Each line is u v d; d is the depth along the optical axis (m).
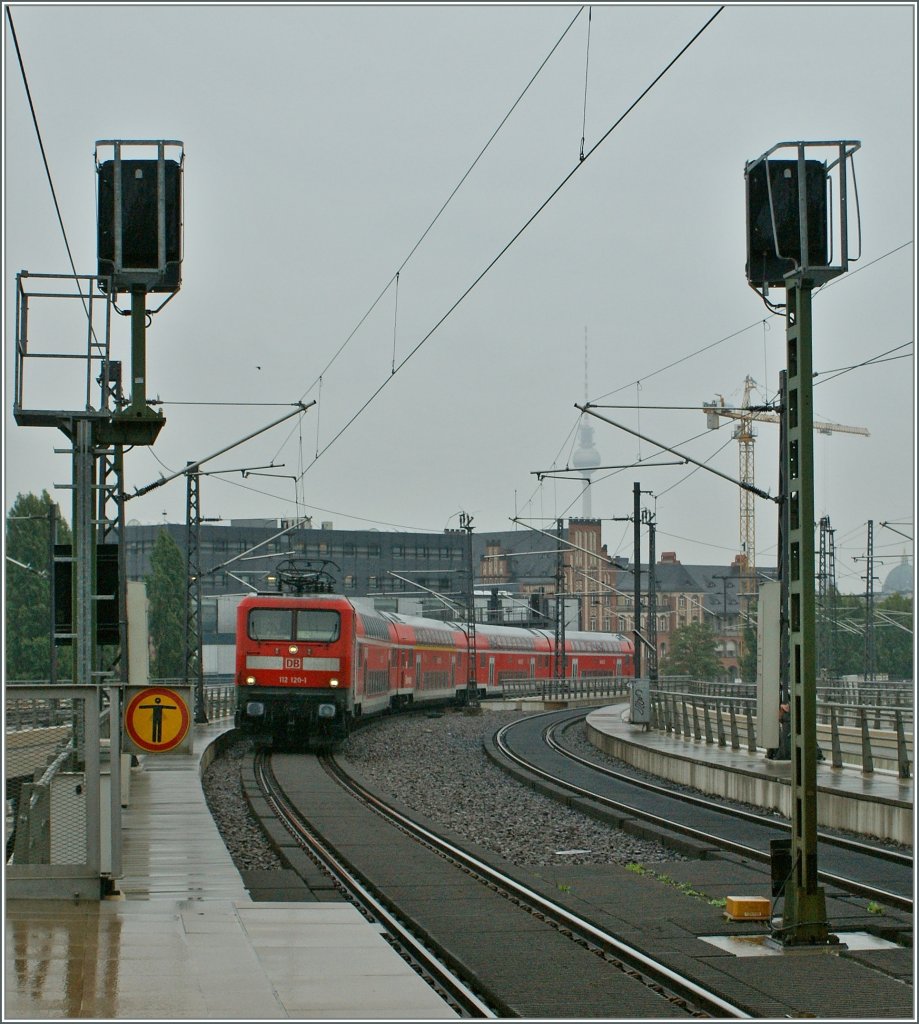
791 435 19.42
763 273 19.95
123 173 24.84
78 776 19.66
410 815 36.75
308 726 58.19
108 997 14.23
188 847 26.59
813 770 18.62
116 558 29.55
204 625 129.38
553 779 47.41
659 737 58.78
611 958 18.14
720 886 23.73
